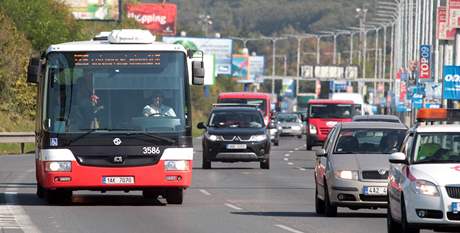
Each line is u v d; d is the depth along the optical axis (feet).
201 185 200.75
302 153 358.43
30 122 414.41
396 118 250.98
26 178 213.66
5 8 451.12
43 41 457.68
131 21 645.10
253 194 179.93
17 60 408.46
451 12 317.01
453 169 110.52
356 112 409.28
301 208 154.30
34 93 415.44
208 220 134.92
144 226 126.82
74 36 488.44
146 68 151.84
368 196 137.69
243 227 126.31
